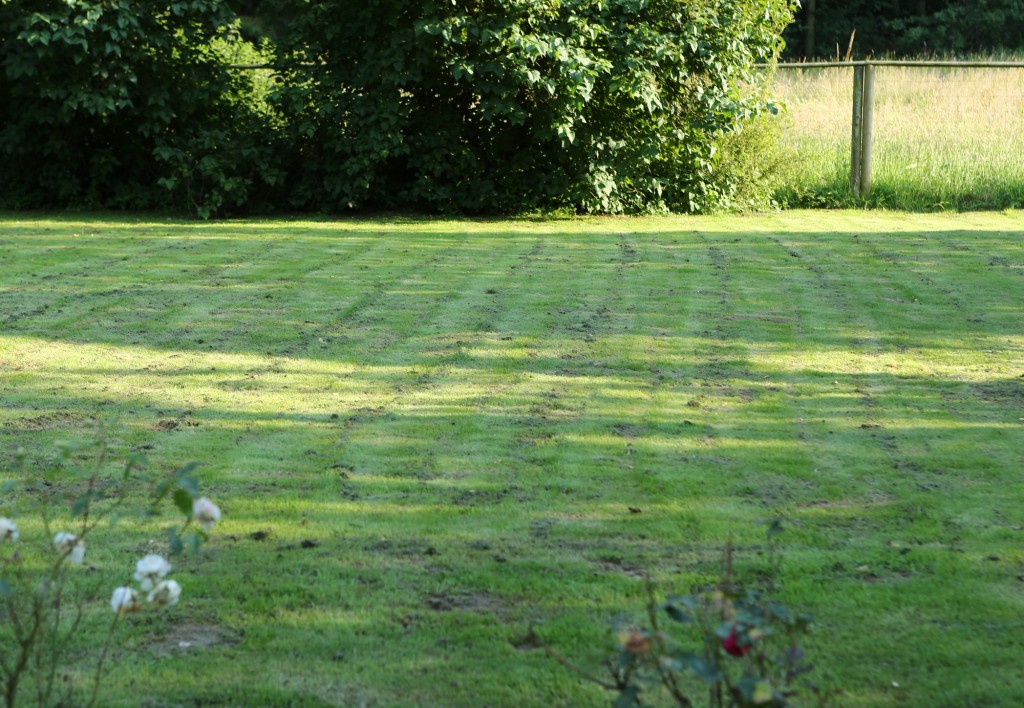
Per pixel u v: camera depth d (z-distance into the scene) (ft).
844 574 11.40
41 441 15.30
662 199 43.47
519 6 38.52
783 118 45.52
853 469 14.56
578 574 11.38
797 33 108.68
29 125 41.81
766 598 10.68
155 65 40.55
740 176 44.32
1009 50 101.60
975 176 45.93
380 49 41.11
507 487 13.88
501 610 10.63
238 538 12.28
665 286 27.25
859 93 45.73
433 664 9.62
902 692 9.12
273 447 15.33
